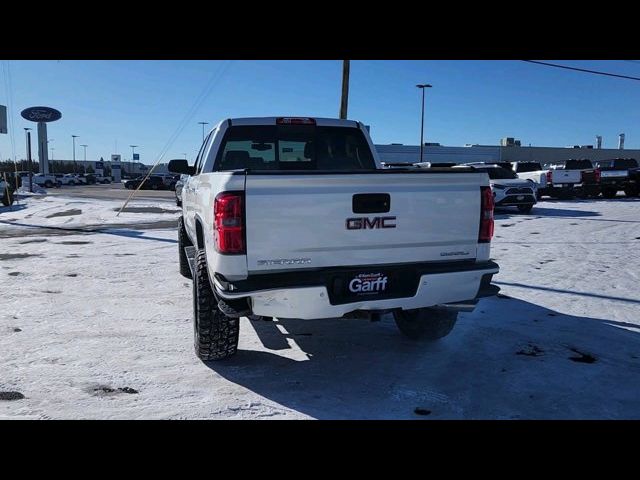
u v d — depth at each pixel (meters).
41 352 4.62
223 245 3.50
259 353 4.67
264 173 3.53
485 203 4.09
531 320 5.67
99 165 91.25
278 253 3.58
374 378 4.12
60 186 58.09
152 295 6.74
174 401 3.67
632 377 4.13
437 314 4.71
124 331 5.25
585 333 5.22
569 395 3.81
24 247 11.09
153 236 13.07
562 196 24.44
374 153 5.99
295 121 5.66
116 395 3.76
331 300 3.68
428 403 3.68
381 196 3.76
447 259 4.02
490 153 63.19
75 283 7.45
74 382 3.97
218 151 5.48
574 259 9.25
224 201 3.48
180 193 8.01
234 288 3.47
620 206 20.69
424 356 4.61
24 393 3.77
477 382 4.04
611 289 7.03
